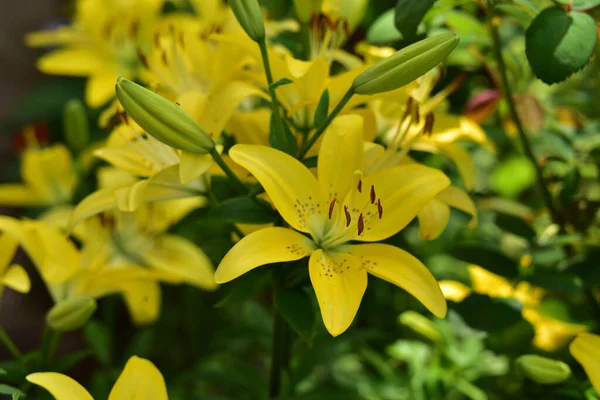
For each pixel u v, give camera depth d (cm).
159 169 91
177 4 136
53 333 95
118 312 176
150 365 85
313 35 96
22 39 248
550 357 105
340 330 80
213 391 127
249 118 91
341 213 86
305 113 90
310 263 83
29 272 206
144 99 82
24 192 122
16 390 84
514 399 104
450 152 95
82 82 183
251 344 131
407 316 105
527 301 107
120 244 102
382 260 85
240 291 86
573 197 102
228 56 92
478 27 103
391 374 111
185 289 136
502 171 118
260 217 87
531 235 101
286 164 85
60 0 247
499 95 104
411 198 86
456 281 112
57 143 179
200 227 119
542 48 88
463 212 101
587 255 100
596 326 103
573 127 106
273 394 95
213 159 86
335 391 103
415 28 92
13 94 239
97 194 90
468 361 105
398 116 95
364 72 84
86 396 83
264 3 117
